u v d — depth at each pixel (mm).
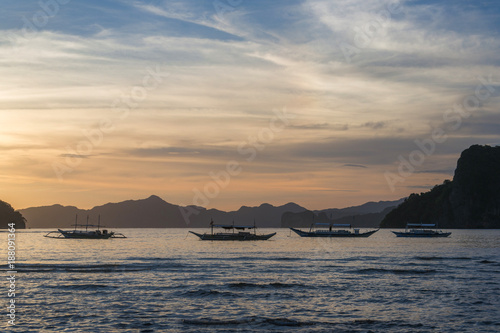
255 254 96062
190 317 34250
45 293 43625
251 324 32031
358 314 35469
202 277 55625
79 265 68000
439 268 66000
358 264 72625
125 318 33781
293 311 36469
